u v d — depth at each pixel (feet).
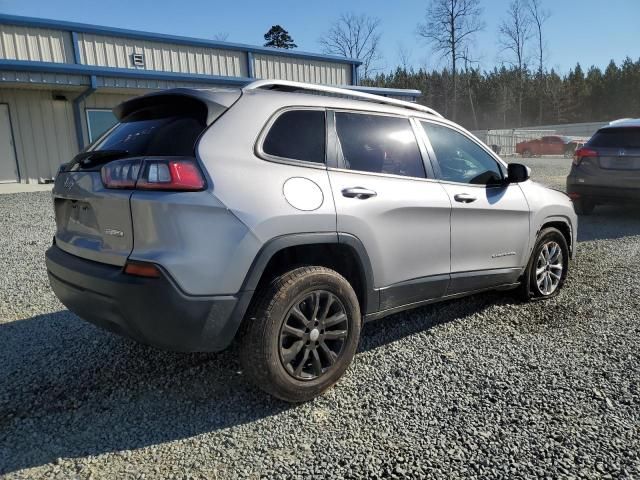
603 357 11.62
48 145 48.80
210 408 9.62
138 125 10.21
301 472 7.73
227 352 12.09
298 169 9.68
